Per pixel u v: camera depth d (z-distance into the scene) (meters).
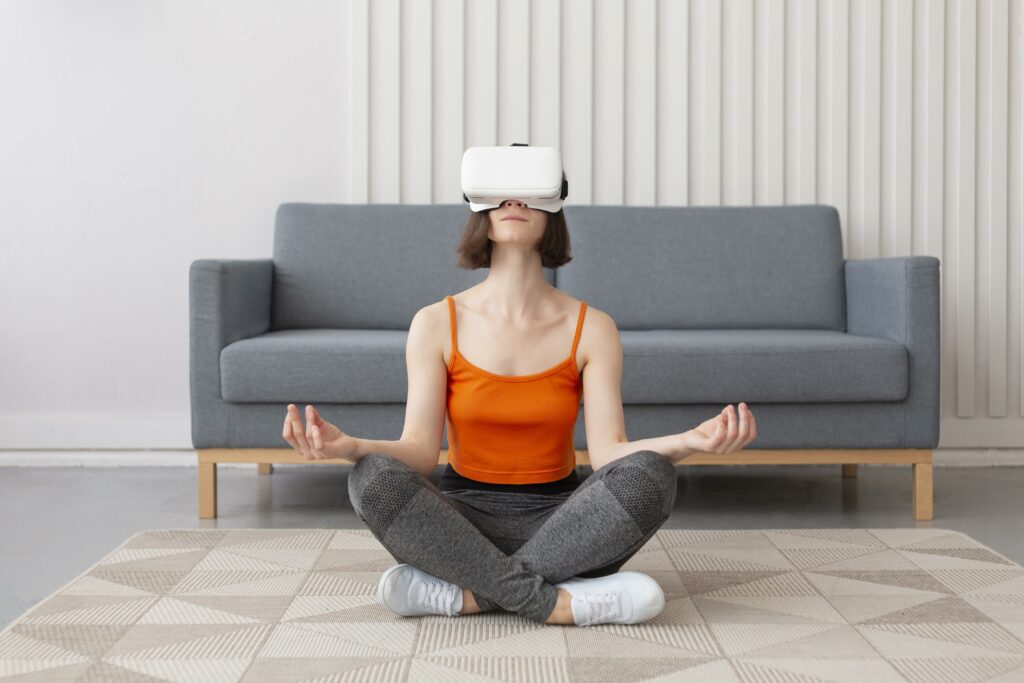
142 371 3.55
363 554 2.29
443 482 1.91
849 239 3.60
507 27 3.54
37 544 2.46
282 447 2.72
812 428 2.72
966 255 3.59
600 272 3.29
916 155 3.59
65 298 3.53
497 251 1.88
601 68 3.56
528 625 1.76
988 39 3.58
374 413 2.71
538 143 3.56
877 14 3.55
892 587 2.02
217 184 3.54
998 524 2.66
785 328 3.29
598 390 1.87
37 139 3.50
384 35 3.51
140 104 3.51
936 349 2.71
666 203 3.59
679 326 3.28
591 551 1.70
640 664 1.57
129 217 3.53
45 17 3.48
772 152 3.58
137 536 2.47
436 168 3.57
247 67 3.53
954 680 1.51
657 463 1.69
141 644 1.68
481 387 1.83
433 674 1.53
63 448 3.53
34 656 1.62
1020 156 3.60
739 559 2.25
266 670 1.55
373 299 3.28
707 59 3.56
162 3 3.50
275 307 3.26
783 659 1.60
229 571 2.14
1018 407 3.60
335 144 3.56
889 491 3.14
